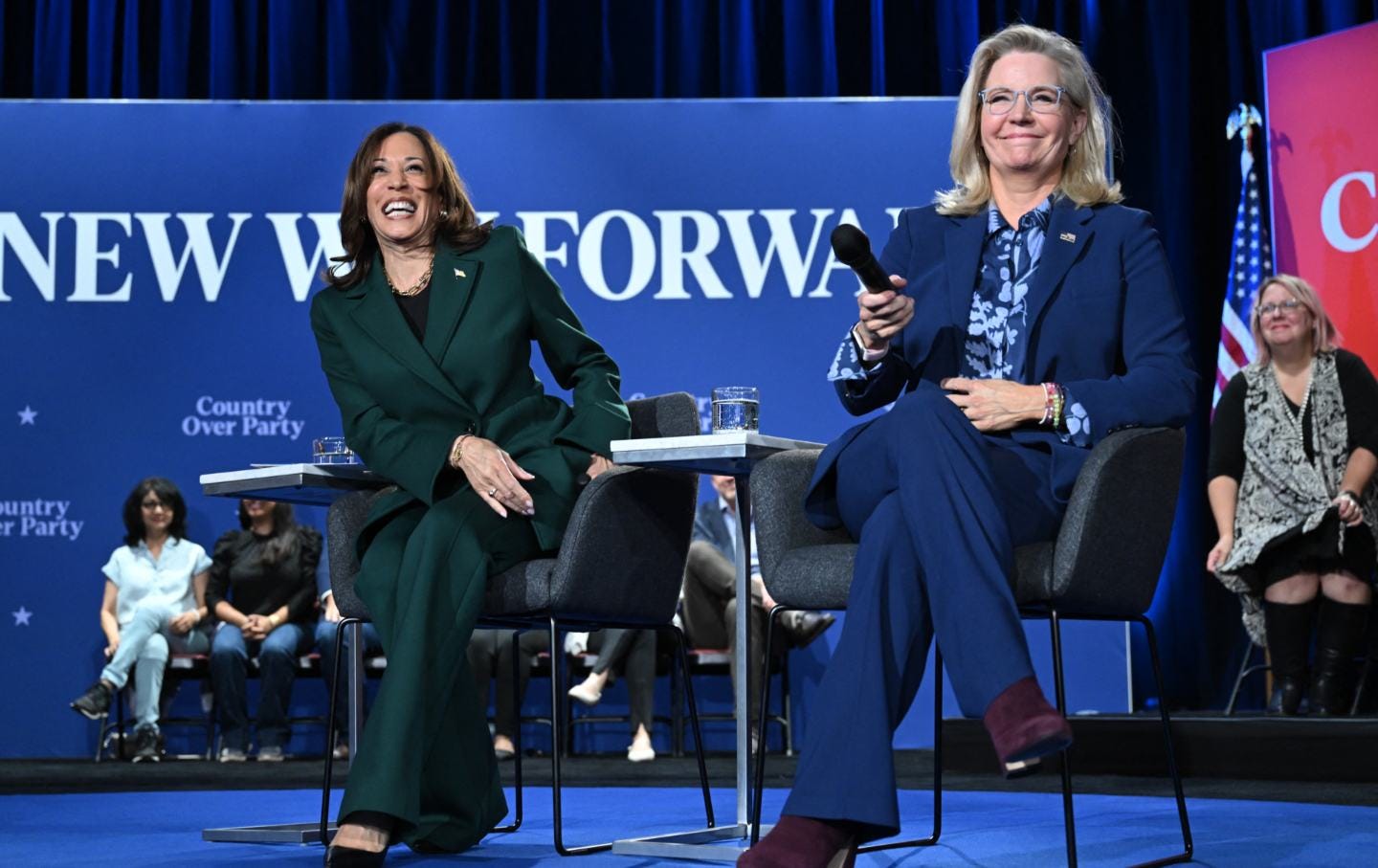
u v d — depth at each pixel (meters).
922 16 5.85
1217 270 5.60
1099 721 3.74
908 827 2.60
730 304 5.24
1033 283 2.07
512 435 2.38
